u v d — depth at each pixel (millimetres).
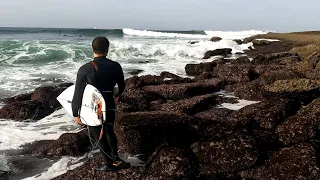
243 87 7867
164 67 13594
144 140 4781
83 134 5258
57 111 7492
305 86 7145
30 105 7102
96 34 42688
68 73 12055
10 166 4684
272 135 4930
